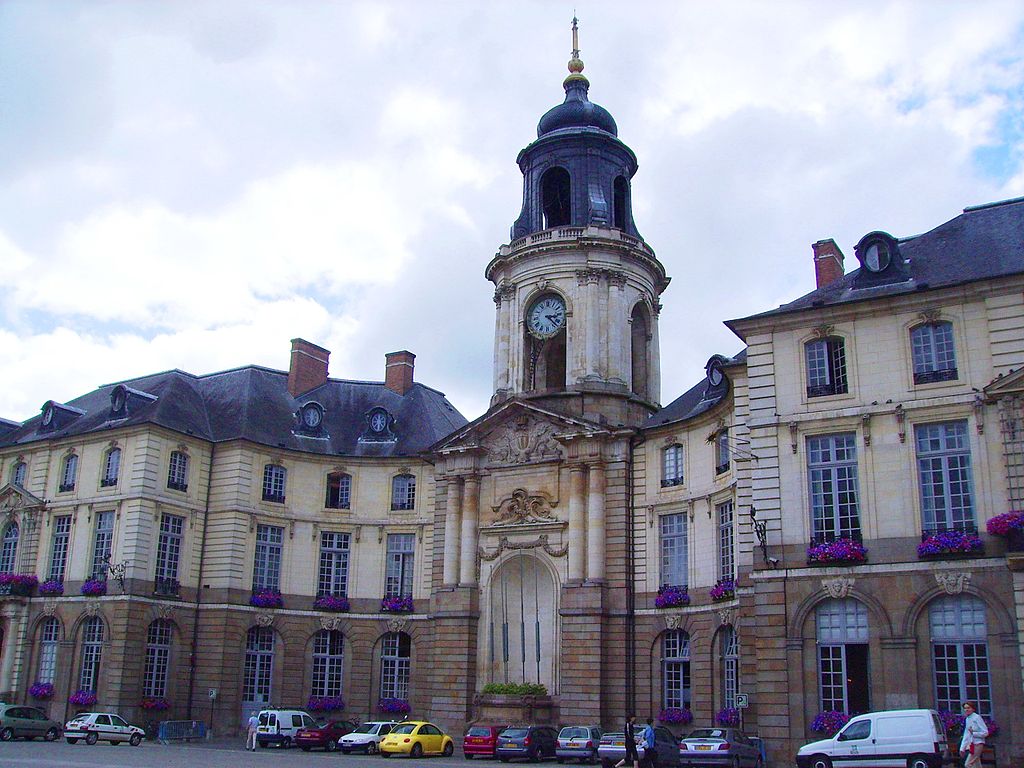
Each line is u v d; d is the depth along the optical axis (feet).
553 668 127.75
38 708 126.93
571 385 138.00
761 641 92.53
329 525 150.20
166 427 142.00
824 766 79.10
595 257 141.79
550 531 131.34
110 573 136.87
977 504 86.84
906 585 87.86
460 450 138.82
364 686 144.56
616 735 100.68
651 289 148.46
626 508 127.75
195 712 137.59
